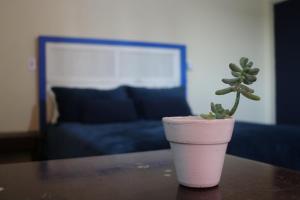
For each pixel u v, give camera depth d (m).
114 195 0.64
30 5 3.32
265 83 4.52
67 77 3.41
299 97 4.22
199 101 4.08
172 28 3.94
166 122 0.67
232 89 0.66
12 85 3.27
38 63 3.33
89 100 3.16
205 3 4.11
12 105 3.27
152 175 0.79
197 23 4.07
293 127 2.48
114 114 3.11
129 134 2.20
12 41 3.26
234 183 0.71
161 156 1.04
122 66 3.65
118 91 3.45
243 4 4.35
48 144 2.90
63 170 0.86
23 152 3.05
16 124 3.29
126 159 0.99
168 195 0.64
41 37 3.30
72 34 3.48
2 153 2.99
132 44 3.68
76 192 0.66
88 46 3.49
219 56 4.20
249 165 0.89
